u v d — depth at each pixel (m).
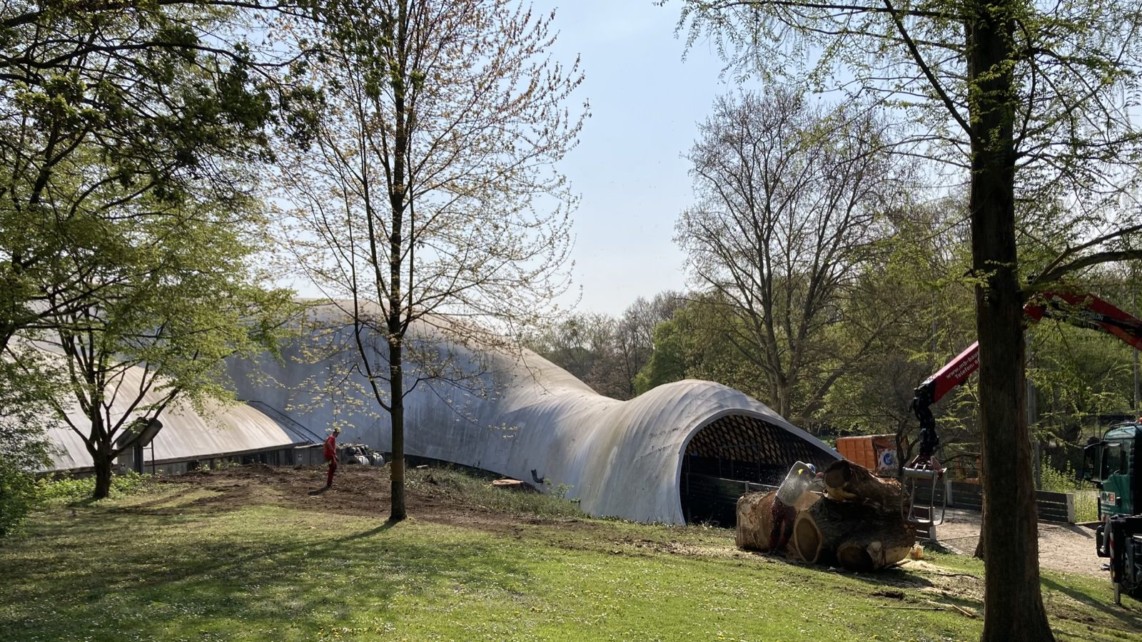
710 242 41.22
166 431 31.88
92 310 17.48
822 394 42.66
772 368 41.16
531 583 10.59
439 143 16.48
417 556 12.44
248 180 12.38
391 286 16.73
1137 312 9.45
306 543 13.61
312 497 22.41
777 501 15.90
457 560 12.18
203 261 15.64
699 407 26.94
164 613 8.08
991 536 8.50
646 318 87.75
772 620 9.34
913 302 35.59
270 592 9.30
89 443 21.56
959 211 10.59
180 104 10.89
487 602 9.24
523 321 17.28
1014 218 8.55
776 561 15.10
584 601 9.60
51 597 8.96
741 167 39.44
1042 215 8.47
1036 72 7.80
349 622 8.00
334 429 25.27
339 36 10.30
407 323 17.12
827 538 14.79
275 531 15.34
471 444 41.75
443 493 25.28
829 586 12.45
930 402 17.70
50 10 9.45
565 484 31.64
